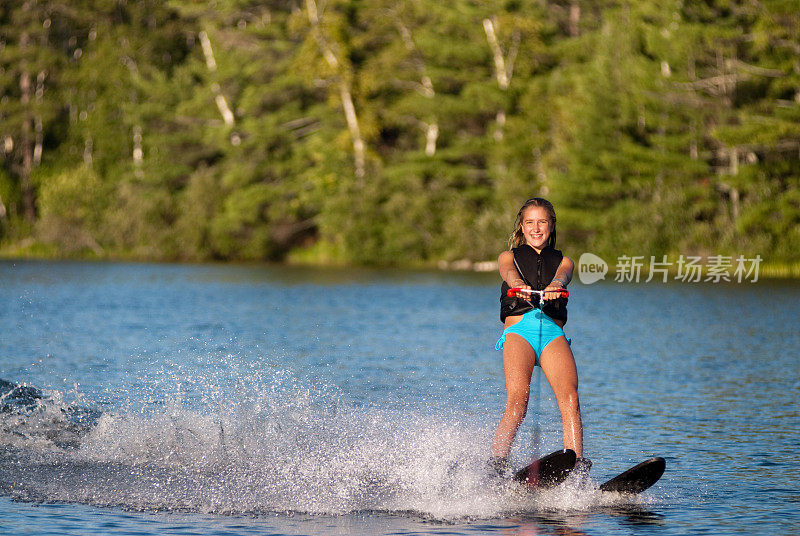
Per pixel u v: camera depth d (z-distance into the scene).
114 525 12.90
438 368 28.91
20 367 27.78
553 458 13.96
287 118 135.50
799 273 94.00
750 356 33.66
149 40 147.50
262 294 65.75
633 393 25.14
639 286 78.69
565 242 108.00
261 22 139.00
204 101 137.25
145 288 71.06
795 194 94.25
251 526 12.95
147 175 136.75
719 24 98.38
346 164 127.75
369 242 119.38
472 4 125.12
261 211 132.50
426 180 125.62
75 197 132.62
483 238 110.88
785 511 13.86
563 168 115.44
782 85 95.19
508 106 121.62
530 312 15.12
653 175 104.25
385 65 126.44
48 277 85.31
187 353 31.80
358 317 48.00
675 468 16.48
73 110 148.75
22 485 14.69
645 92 102.56
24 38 148.00
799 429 20.14
